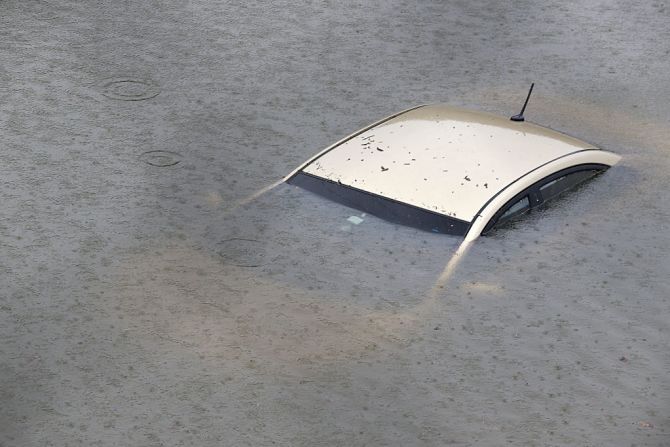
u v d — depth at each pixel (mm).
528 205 11828
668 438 8742
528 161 12023
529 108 16312
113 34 19188
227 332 10078
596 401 9234
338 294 10641
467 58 18594
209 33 19422
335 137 15094
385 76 17625
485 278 10828
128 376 9383
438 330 10117
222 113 15875
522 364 9688
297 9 20922
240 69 17734
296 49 18766
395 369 9531
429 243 11180
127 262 11445
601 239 11703
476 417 8922
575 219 11977
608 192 12688
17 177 13492
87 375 9406
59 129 15070
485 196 11453
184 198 12992
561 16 20828
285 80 17312
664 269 11297
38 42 18578
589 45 19328
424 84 17328
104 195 13078
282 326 10164
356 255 11164
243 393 9148
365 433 8648
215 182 13492
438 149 12047
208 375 9398
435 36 19609
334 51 18703
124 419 8781
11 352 9750
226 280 10984
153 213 12609
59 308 10516
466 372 9531
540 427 8820
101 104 16047
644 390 9414
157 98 16391
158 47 18625
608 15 20938
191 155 14352
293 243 11508
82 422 8742
